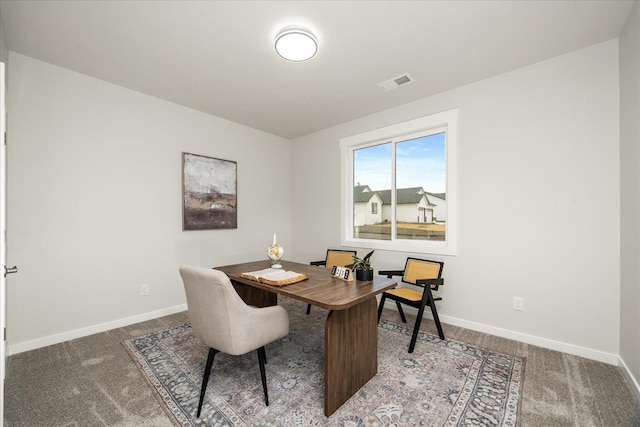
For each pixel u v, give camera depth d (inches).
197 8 69.8
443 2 67.9
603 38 81.8
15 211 88.1
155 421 59.5
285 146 181.3
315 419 59.8
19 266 89.0
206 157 137.9
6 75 83.8
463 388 70.4
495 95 102.8
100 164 105.8
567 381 73.0
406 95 118.9
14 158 87.9
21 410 62.5
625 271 76.9
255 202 162.7
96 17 72.8
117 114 110.1
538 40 82.7
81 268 101.3
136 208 115.0
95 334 102.8
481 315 105.9
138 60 93.2
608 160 82.8
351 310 67.2
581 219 87.0
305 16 72.6
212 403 64.9
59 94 96.7
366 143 146.0
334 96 120.3
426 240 128.7
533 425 58.3
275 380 74.0
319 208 166.9
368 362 73.1
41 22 74.6
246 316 60.6
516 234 98.6
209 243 140.6
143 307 116.8
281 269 95.3
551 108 92.0
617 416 60.6
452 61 93.7
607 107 82.9
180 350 90.4
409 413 61.7
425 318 120.3
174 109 126.9
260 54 89.7
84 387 70.9
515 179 98.7
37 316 92.4
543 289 93.3
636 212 70.2
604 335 83.2
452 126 112.6
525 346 93.2
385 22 74.9
